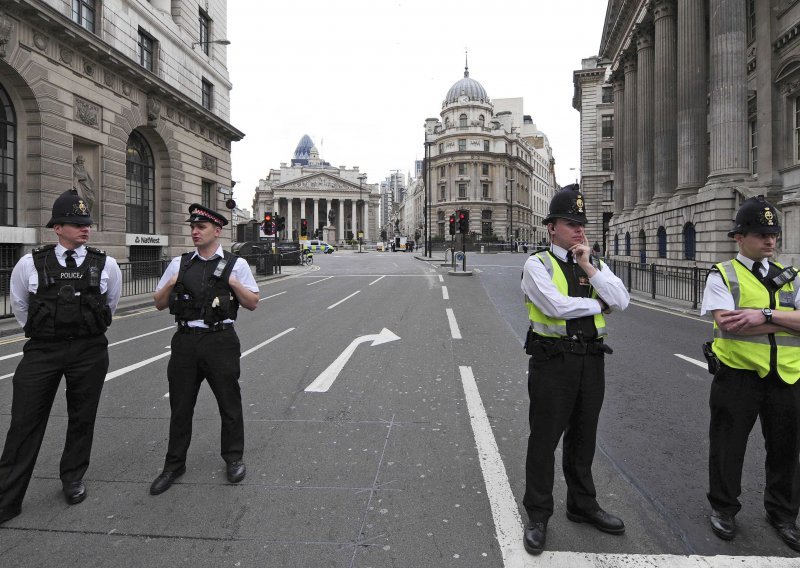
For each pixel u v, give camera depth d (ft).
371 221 399.24
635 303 47.32
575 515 9.84
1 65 44.93
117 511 10.24
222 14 91.09
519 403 17.13
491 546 9.00
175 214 73.31
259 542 9.11
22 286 10.58
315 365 22.67
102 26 57.36
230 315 11.67
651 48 88.17
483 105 290.35
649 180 88.53
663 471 12.08
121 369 22.24
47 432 14.70
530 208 339.77
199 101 81.05
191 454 13.07
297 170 375.66
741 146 57.52
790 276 9.21
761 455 13.10
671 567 8.43
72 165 52.85
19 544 9.10
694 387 19.11
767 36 55.47
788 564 8.52
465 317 37.50
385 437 14.08
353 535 9.32
